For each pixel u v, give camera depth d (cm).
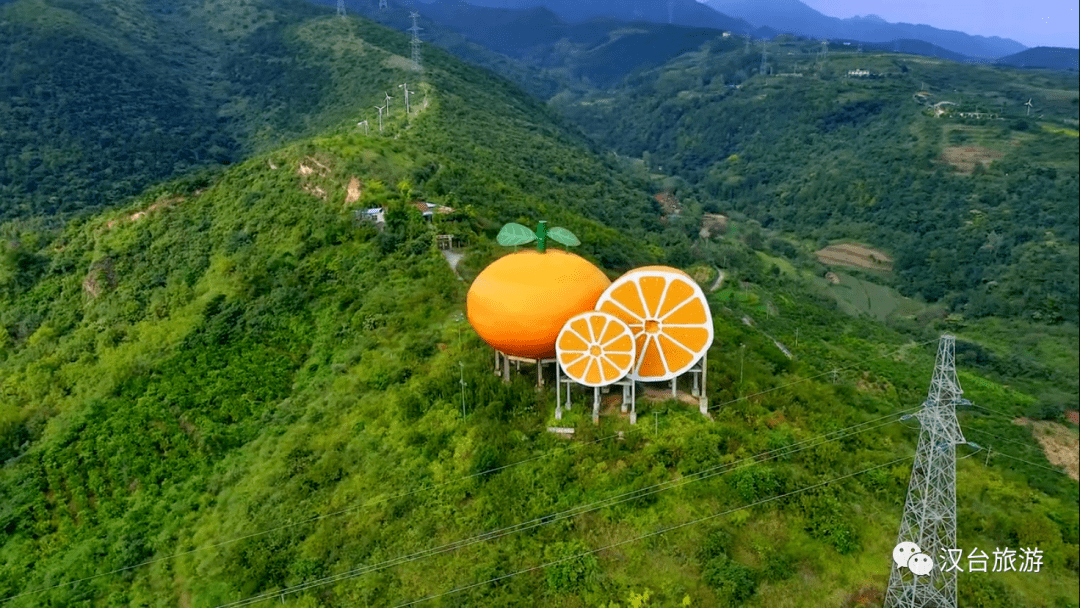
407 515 3188
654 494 3016
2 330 6638
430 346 4334
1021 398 6525
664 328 3366
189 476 4050
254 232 6550
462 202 6681
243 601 3039
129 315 6153
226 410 4422
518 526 2973
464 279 5197
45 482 4219
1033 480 4328
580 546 2838
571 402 3562
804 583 2689
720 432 3316
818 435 3509
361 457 3625
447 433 3547
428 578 2866
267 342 5044
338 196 6500
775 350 5109
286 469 3706
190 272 6400
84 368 5450
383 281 5306
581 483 3117
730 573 2645
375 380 4150
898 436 3756
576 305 3384
